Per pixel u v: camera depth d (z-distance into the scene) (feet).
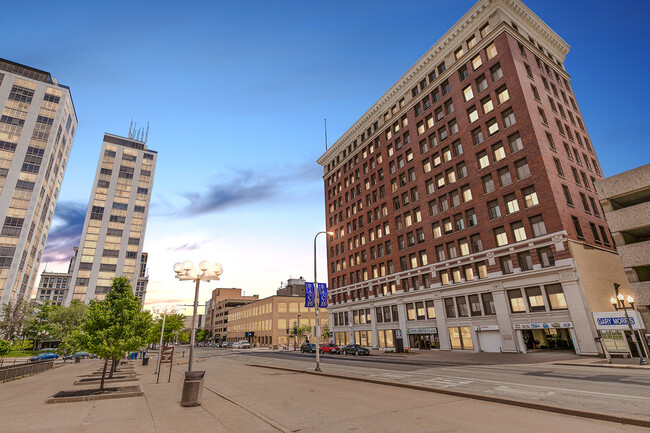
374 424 26.89
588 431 23.09
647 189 82.94
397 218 174.29
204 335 494.59
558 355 95.14
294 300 317.83
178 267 49.19
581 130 145.18
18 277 250.16
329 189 246.06
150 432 25.99
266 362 107.96
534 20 146.10
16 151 269.23
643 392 36.40
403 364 83.25
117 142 431.84
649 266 86.58
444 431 24.14
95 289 364.58
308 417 30.19
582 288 96.84
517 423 25.58
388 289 171.73
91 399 41.65
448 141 147.74
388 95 188.14
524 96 120.16
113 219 396.57
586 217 116.06
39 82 295.89
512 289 114.42
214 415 31.71
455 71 150.00
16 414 33.22
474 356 105.29
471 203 133.18
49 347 267.80
